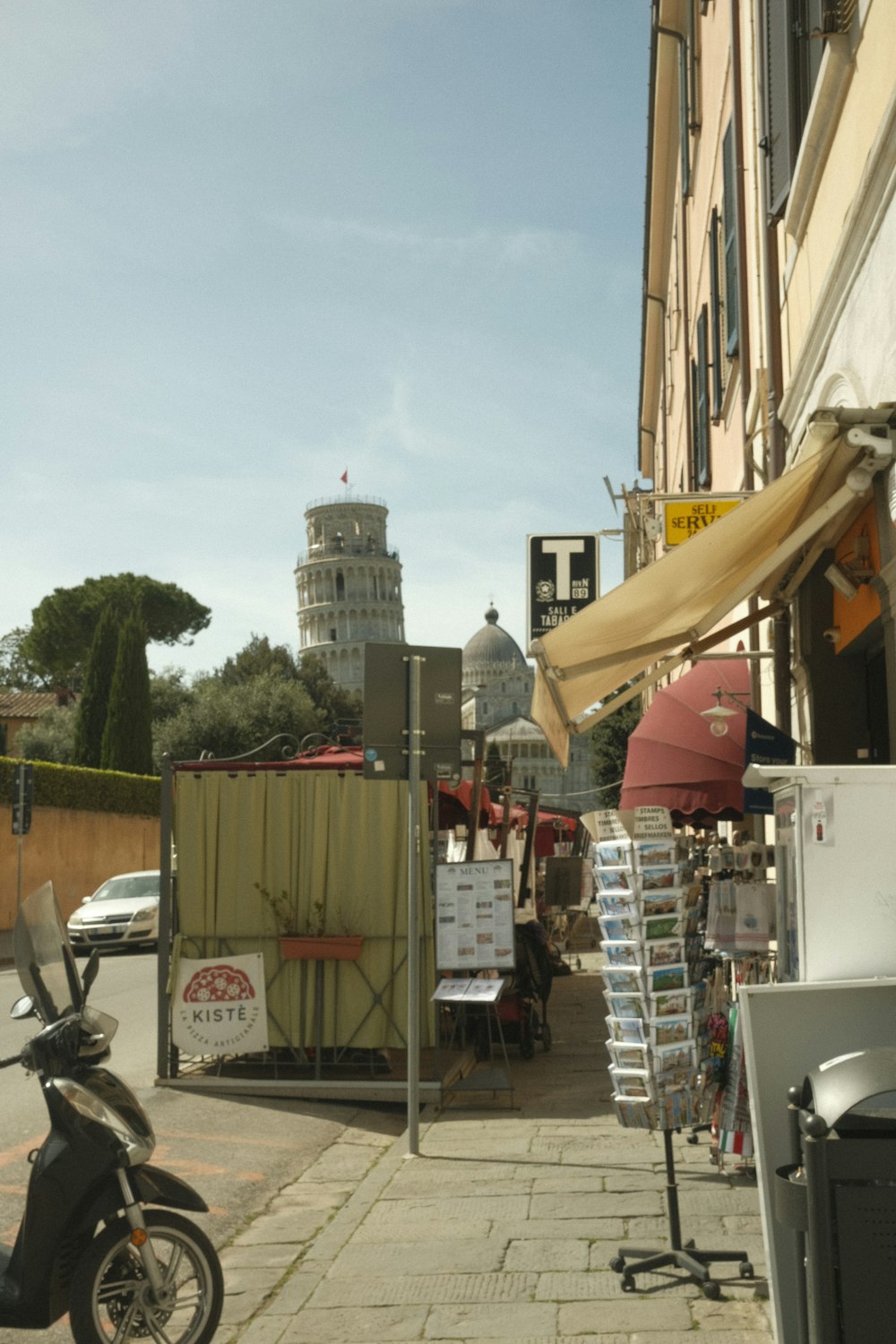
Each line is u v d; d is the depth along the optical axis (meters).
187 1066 10.74
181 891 10.20
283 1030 10.02
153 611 93.00
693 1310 4.72
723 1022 6.34
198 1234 4.53
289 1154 8.10
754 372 12.80
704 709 10.93
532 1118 8.64
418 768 8.10
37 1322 4.39
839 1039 4.21
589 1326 4.61
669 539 12.20
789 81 9.14
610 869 5.62
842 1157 3.32
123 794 42.00
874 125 6.90
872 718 9.67
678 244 22.94
